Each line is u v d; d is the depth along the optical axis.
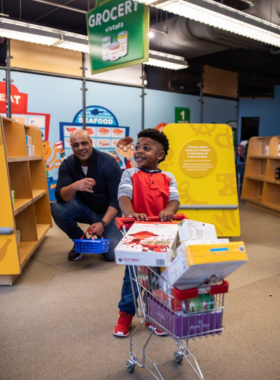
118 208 3.55
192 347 2.07
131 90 8.16
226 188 4.24
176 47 8.19
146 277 1.60
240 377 1.79
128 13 4.91
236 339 2.16
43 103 7.00
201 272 1.29
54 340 2.14
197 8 4.39
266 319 2.43
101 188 3.62
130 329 2.28
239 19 4.81
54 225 5.50
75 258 3.72
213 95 9.77
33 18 8.51
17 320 2.40
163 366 1.88
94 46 5.52
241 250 1.31
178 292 1.33
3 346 2.08
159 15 8.45
